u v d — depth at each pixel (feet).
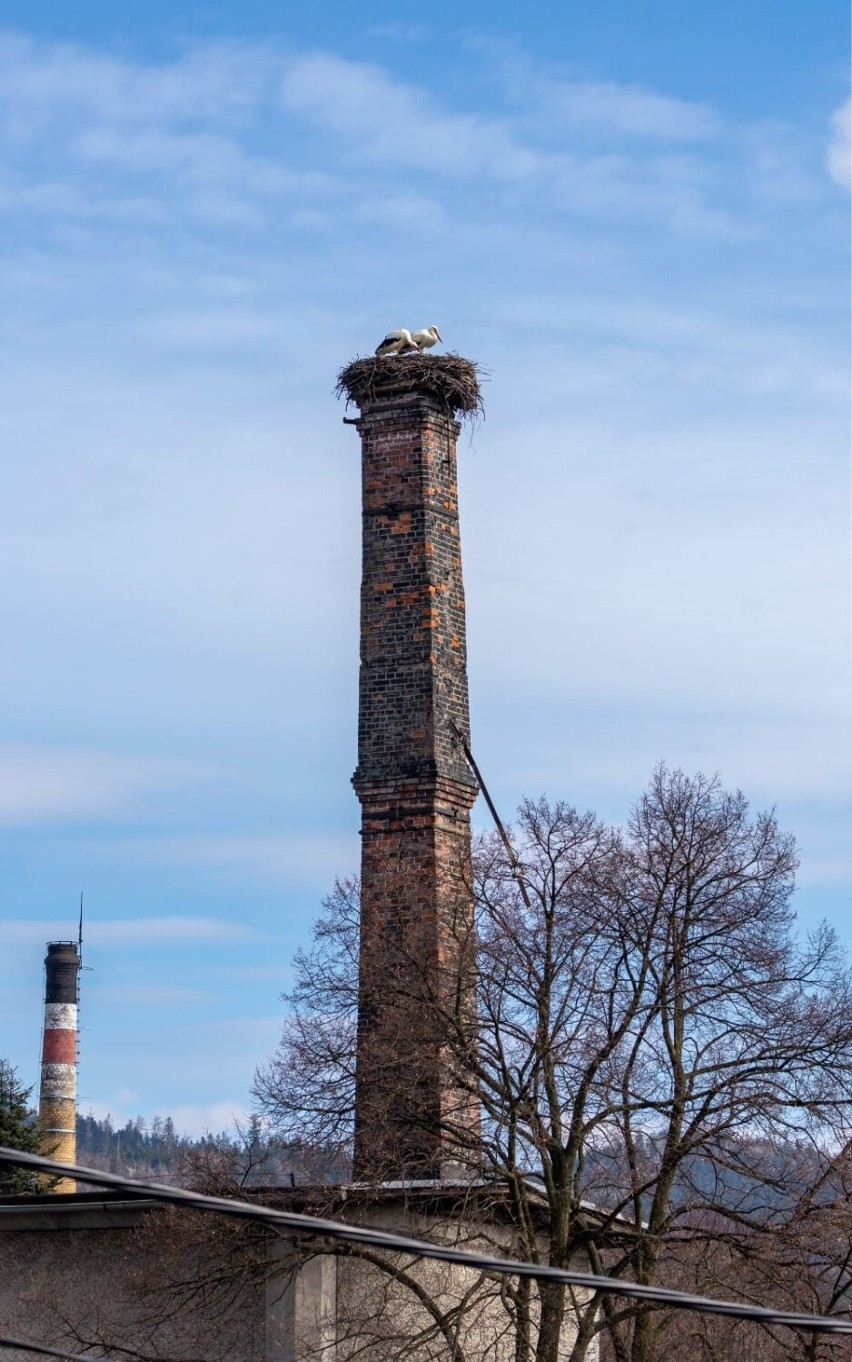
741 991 90.84
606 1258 114.01
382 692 118.21
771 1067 89.45
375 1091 90.63
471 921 93.86
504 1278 85.10
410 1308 90.84
